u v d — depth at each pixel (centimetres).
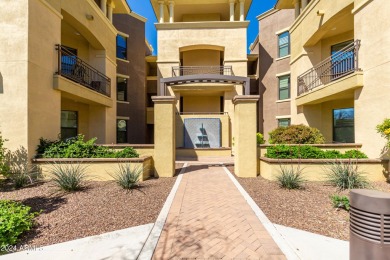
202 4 1766
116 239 352
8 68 736
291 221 414
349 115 1141
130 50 1891
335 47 1215
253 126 802
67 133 1212
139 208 480
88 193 577
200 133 1513
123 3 1484
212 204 506
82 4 1053
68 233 372
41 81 798
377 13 757
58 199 531
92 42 1234
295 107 1363
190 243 340
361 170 711
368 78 793
